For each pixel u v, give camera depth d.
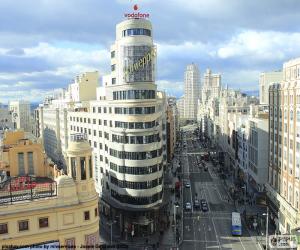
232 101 191.75
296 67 75.62
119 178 86.94
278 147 87.06
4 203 44.28
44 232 45.31
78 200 47.28
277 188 88.12
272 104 92.06
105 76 106.31
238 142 139.12
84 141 48.94
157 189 86.19
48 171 62.72
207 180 144.12
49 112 169.62
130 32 84.44
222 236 83.50
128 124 83.44
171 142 177.62
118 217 88.69
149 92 83.38
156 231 86.56
